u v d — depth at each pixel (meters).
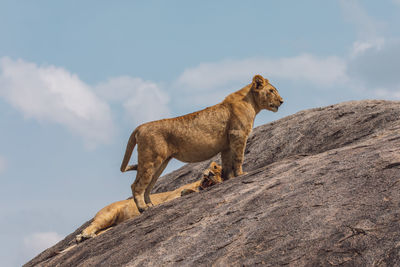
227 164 17.09
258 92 17.06
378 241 7.66
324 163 11.91
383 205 8.55
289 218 9.51
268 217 9.97
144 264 10.50
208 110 16.58
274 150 21.80
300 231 8.86
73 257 14.41
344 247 7.88
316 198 9.90
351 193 9.51
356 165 10.75
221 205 11.88
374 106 20.23
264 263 8.40
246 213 10.73
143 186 16.11
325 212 9.16
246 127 16.50
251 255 8.85
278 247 8.70
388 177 9.51
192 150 16.28
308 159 13.02
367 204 8.81
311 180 10.99
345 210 8.93
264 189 11.68
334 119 20.86
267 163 21.41
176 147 16.27
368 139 14.28
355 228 8.20
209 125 16.27
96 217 18.91
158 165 16.08
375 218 8.26
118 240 13.32
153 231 12.41
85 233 18.05
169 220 12.69
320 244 8.22
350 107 21.06
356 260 7.50
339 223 8.55
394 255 7.24
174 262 9.99
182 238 10.93
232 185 13.23
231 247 9.48
